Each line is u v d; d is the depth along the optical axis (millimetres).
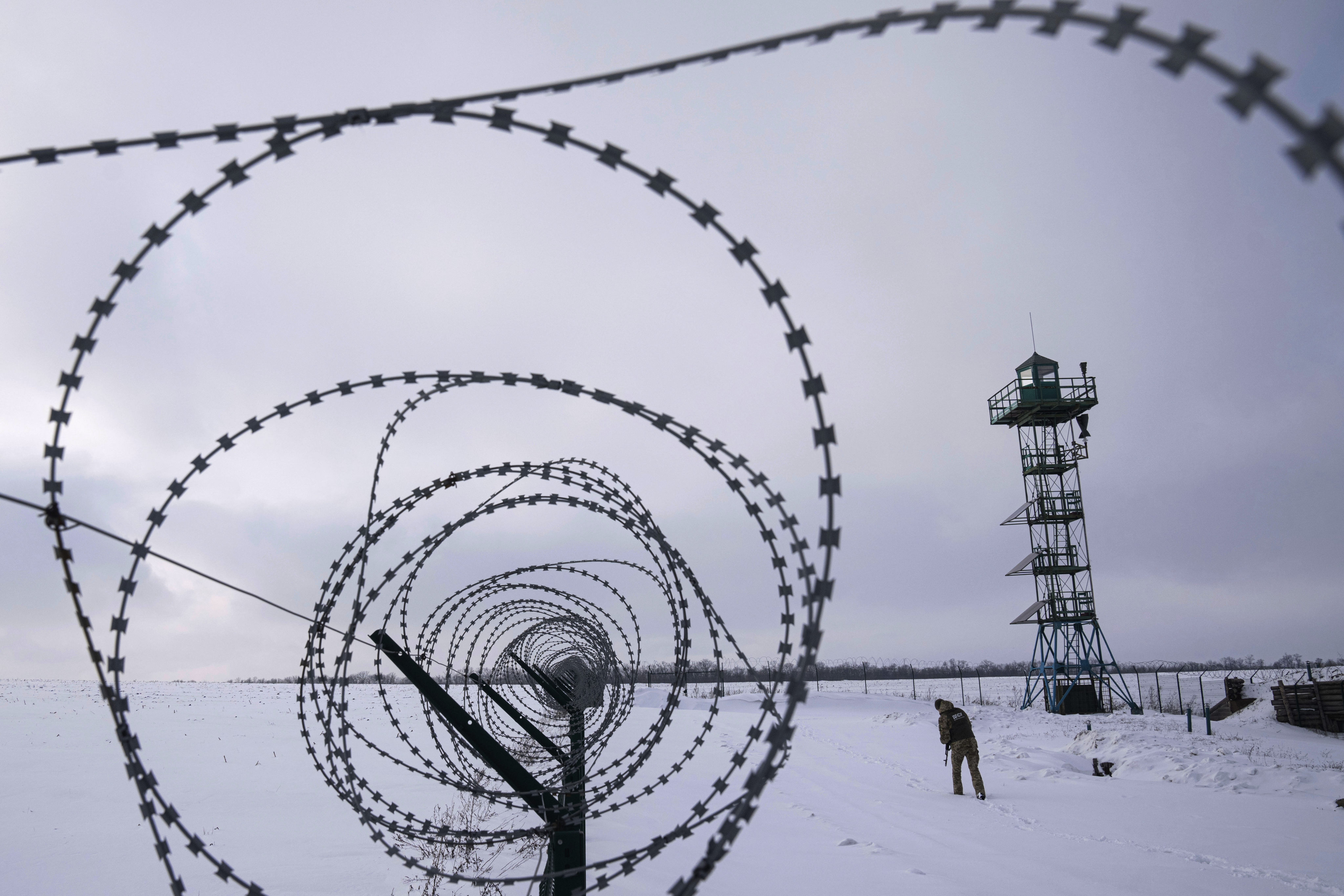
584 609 8352
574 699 11047
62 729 20516
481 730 4988
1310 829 9148
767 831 8492
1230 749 17734
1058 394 34125
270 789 11352
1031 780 13805
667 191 2164
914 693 49906
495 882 3545
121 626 3117
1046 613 34781
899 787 12773
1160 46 1325
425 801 10367
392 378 3975
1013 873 6844
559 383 3924
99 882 6727
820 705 39438
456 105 2088
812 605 2191
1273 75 1185
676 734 20719
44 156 2137
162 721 23766
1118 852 7797
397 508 4844
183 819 9250
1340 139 1100
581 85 1939
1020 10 1485
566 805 5062
